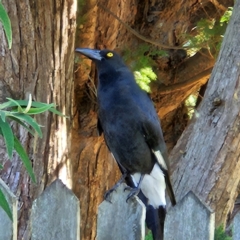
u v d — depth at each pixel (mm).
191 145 10867
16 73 10516
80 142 13812
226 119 10602
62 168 10867
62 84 10898
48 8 10422
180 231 6004
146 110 9656
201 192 10641
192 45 13820
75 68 13227
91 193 14016
